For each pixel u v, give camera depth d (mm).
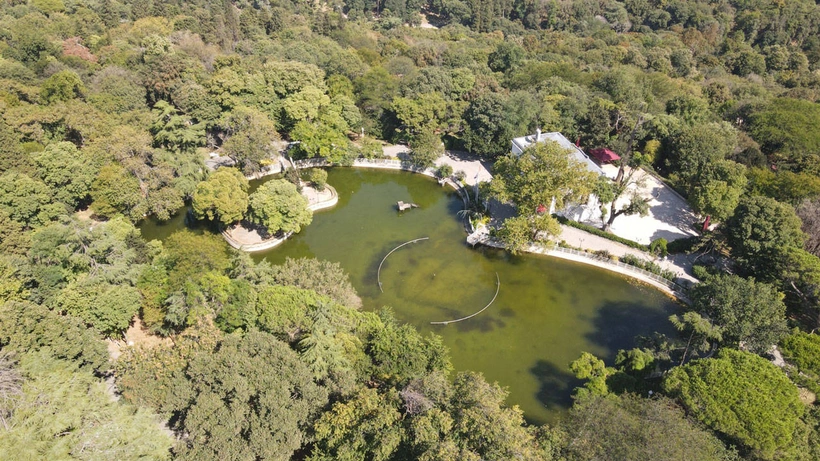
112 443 31578
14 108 80562
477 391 36406
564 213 81188
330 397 40688
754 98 108688
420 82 110625
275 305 49625
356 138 113500
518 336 60750
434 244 78625
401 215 87062
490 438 31828
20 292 50344
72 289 51219
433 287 69062
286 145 108812
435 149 97438
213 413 35062
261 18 168750
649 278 68188
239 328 50625
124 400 39906
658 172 96688
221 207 72625
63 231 56156
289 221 75438
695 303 55188
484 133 97938
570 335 60906
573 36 187250
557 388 53656
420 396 36281
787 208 63406
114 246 57375
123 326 52469
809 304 57719
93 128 83375
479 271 72562
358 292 67688
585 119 98188
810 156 84188
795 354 47969
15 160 69625
